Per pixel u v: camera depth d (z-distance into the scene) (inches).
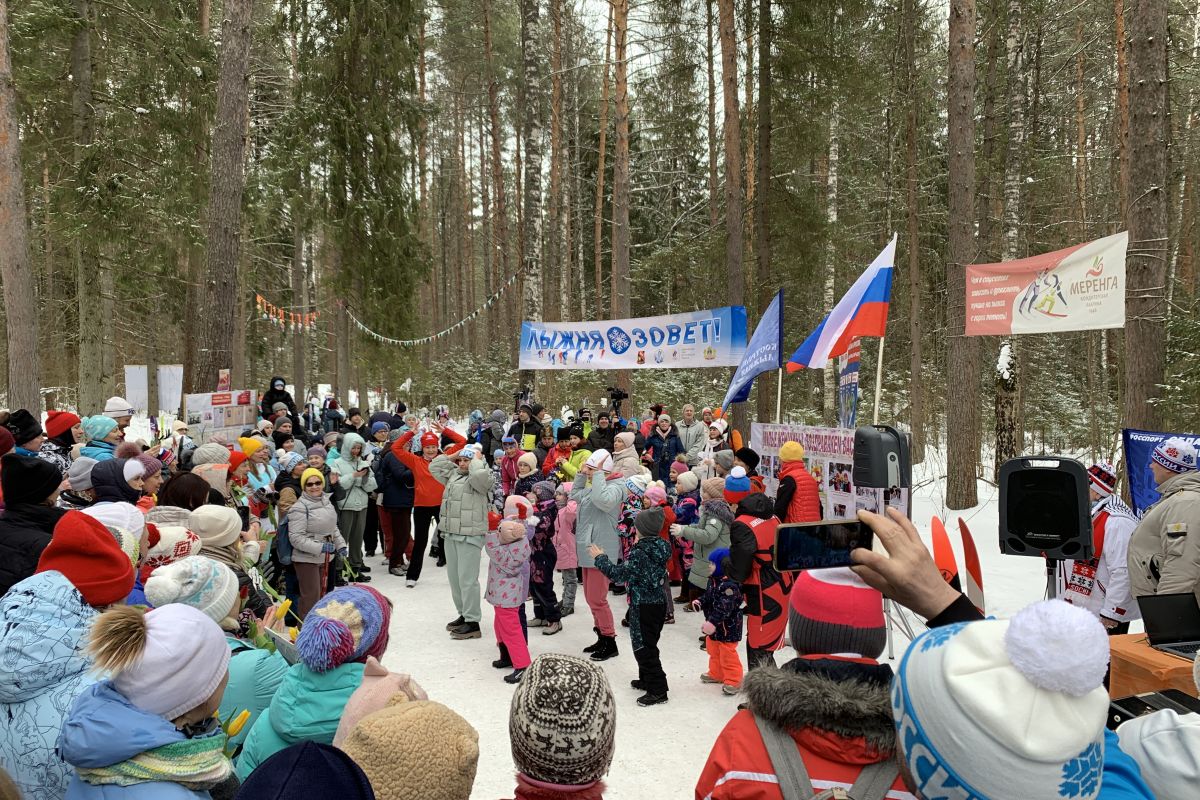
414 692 88.5
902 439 90.9
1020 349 729.0
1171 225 703.1
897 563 52.7
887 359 991.6
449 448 339.6
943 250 905.5
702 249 738.2
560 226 1112.8
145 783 63.0
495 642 253.3
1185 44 668.1
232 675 104.9
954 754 38.3
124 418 319.6
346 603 95.0
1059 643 36.7
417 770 63.4
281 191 698.2
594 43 1104.8
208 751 67.7
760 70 588.1
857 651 62.3
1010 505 104.0
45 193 630.5
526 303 621.6
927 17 685.3
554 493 274.5
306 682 90.6
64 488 205.0
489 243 1459.2
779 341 319.0
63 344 927.7
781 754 52.0
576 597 319.9
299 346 994.7
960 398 424.8
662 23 706.2
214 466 233.1
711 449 413.1
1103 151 805.9
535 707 61.3
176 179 551.2
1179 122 698.8
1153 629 122.6
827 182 784.3
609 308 1344.7
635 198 1311.5
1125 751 59.9
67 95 616.7
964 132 414.9
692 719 190.5
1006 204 500.4
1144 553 157.0
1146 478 210.8
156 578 106.0
